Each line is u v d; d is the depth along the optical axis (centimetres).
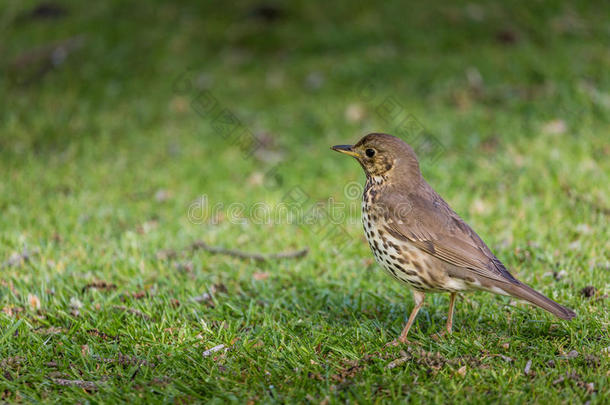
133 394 713
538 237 1112
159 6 2347
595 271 980
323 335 832
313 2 2284
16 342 824
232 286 1038
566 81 1698
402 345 807
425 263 836
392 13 2180
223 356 797
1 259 1109
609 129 1489
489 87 1738
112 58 2048
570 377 710
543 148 1424
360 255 1133
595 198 1220
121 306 932
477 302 938
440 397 685
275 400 693
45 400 706
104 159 1562
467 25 2086
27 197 1379
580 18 2106
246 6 2302
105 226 1248
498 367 742
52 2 2438
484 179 1337
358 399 689
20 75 2016
